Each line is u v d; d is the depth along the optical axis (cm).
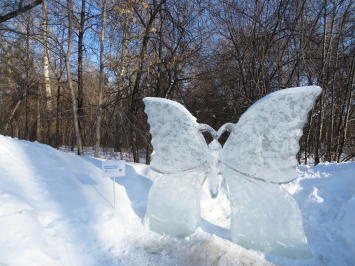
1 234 246
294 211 330
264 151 338
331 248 338
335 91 885
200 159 377
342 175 474
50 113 1083
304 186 495
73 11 821
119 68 863
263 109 329
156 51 913
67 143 1424
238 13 918
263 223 339
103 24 789
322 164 539
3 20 697
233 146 356
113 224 378
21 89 1049
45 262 239
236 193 359
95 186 480
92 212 384
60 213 351
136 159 943
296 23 804
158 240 368
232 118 968
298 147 322
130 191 500
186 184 389
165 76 938
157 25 969
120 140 961
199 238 366
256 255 328
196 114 1013
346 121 779
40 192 390
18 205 298
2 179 362
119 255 326
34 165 472
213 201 491
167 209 391
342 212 397
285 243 327
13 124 1420
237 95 994
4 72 1017
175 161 391
